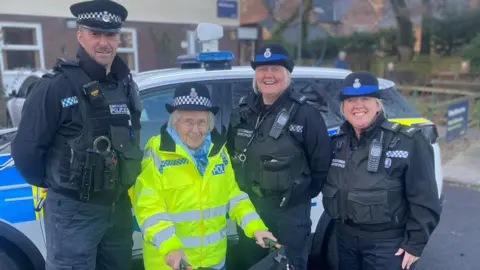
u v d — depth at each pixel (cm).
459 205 523
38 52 1099
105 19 196
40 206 245
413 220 210
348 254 232
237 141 243
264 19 1489
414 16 1595
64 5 1120
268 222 246
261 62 229
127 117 205
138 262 286
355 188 213
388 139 212
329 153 233
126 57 1225
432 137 337
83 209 204
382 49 1734
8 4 1040
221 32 363
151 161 203
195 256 208
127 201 226
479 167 681
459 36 1630
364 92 206
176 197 203
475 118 930
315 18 1669
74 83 196
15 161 200
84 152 196
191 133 201
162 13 1256
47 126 194
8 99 736
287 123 232
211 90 306
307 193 248
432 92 1093
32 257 260
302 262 253
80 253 204
